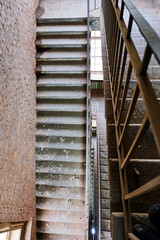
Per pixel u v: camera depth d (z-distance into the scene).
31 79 2.53
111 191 1.19
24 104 2.25
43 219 2.63
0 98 1.62
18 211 2.05
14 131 1.94
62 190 2.66
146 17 2.79
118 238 1.02
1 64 1.62
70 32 2.82
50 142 2.76
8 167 1.80
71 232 2.60
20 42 2.08
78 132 2.77
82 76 2.81
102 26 2.68
